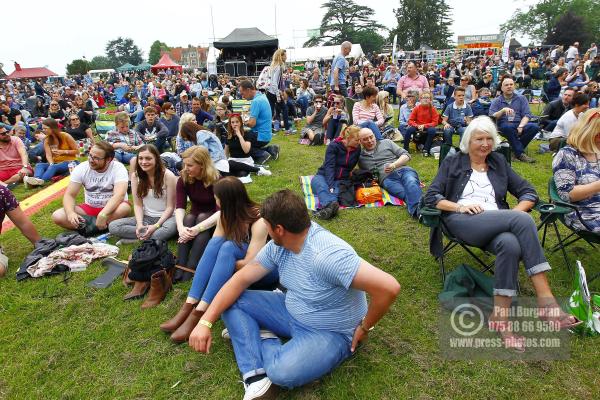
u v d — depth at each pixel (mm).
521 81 17156
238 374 2543
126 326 3062
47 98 20516
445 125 7406
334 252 2094
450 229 3084
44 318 3219
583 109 6363
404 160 5242
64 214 4496
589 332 2688
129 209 4707
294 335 2379
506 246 2602
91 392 2469
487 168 3297
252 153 7359
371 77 22484
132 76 33594
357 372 2504
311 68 34375
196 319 2805
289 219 2080
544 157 7109
